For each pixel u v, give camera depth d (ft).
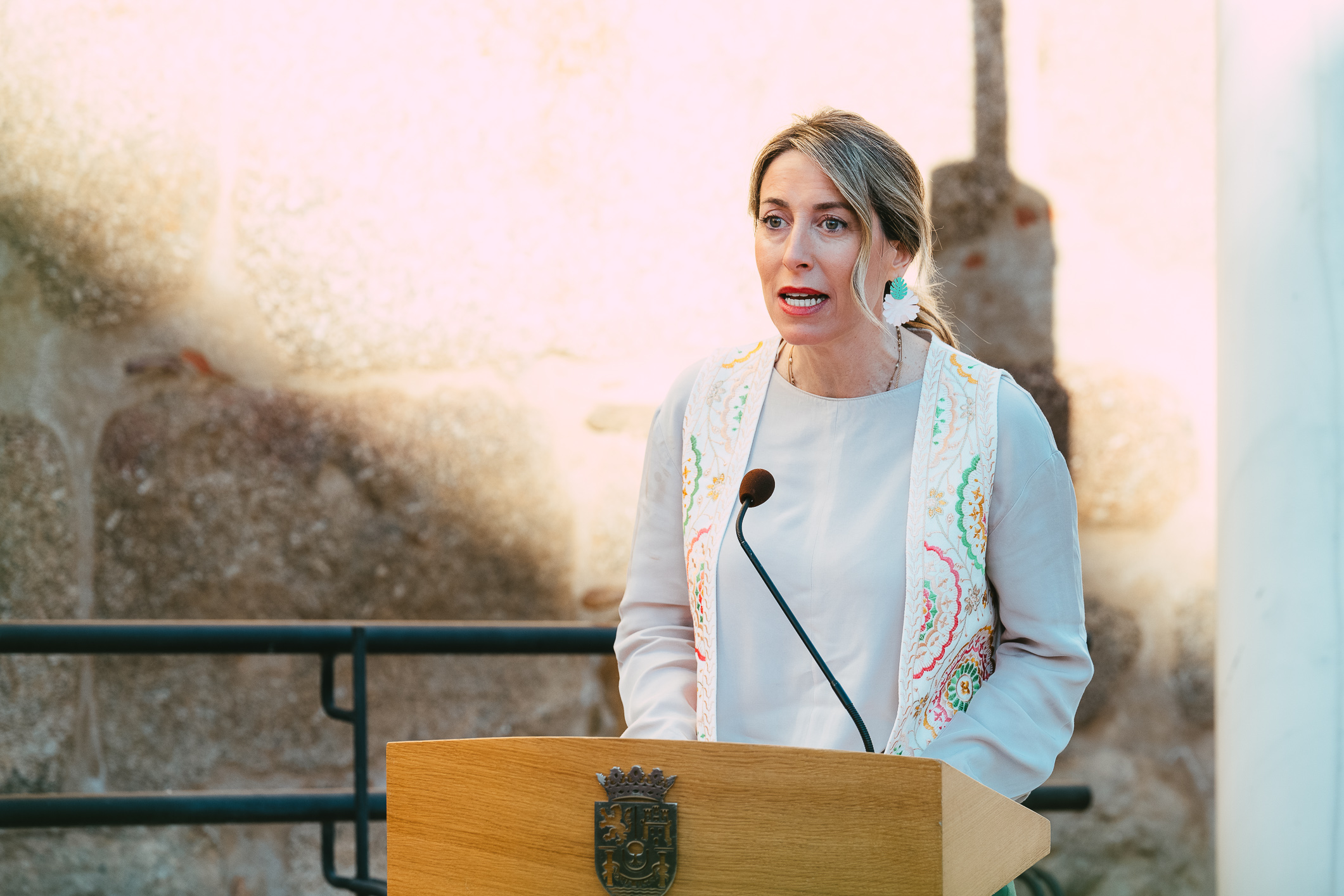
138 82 32.83
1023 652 18.38
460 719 33.68
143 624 27.43
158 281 32.91
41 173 32.68
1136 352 34.76
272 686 33.22
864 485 18.44
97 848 32.71
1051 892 31.89
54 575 32.60
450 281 33.63
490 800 13.47
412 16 33.45
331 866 28.84
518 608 33.83
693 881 13.04
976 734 17.22
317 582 33.22
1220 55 23.71
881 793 12.71
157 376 32.94
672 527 20.02
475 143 33.63
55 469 32.65
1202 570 34.86
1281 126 22.15
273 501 33.17
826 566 18.01
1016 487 18.16
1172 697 34.78
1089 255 34.73
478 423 33.71
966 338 34.53
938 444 18.31
